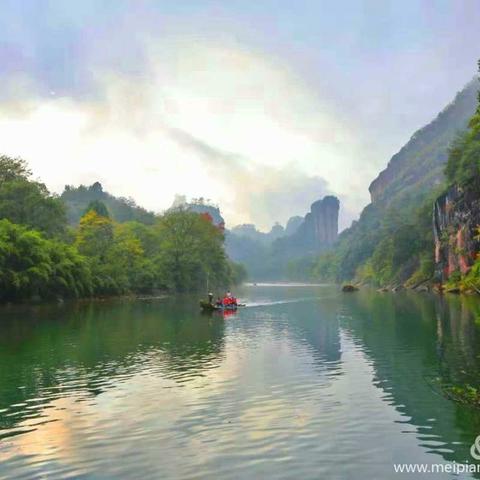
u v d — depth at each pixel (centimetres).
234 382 1817
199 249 10662
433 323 3541
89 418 1413
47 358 2361
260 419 1375
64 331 3412
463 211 7900
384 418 1366
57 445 1207
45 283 5947
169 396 1636
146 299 7850
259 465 1073
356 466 1062
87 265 6925
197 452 1148
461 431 1258
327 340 2858
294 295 9406
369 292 10375
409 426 1298
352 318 4169
